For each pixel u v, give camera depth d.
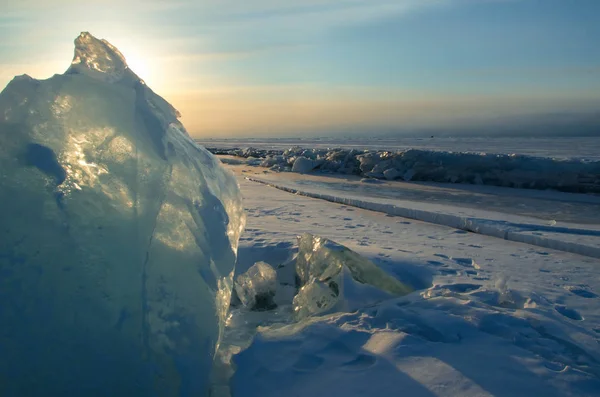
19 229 2.35
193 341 2.54
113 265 2.40
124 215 2.48
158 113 2.77
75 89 2.54
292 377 2.84
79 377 2.27
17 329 2.25
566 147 40.59
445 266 5.57
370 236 7.73
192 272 2.63
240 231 3.32
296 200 12.64
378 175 19.78
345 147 47.47
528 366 2.98
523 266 5.98
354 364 3.00
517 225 8.68
